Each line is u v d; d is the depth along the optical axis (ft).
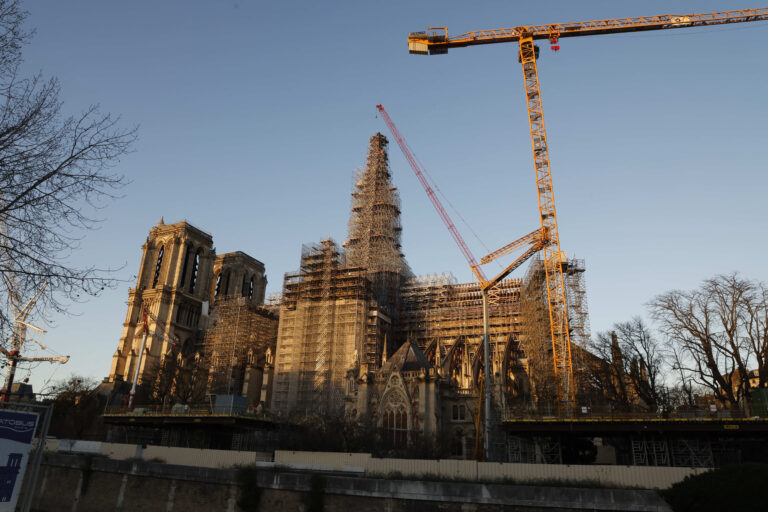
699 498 118.01
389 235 501.97
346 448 259.80
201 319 550.77
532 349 376.48
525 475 156.15
